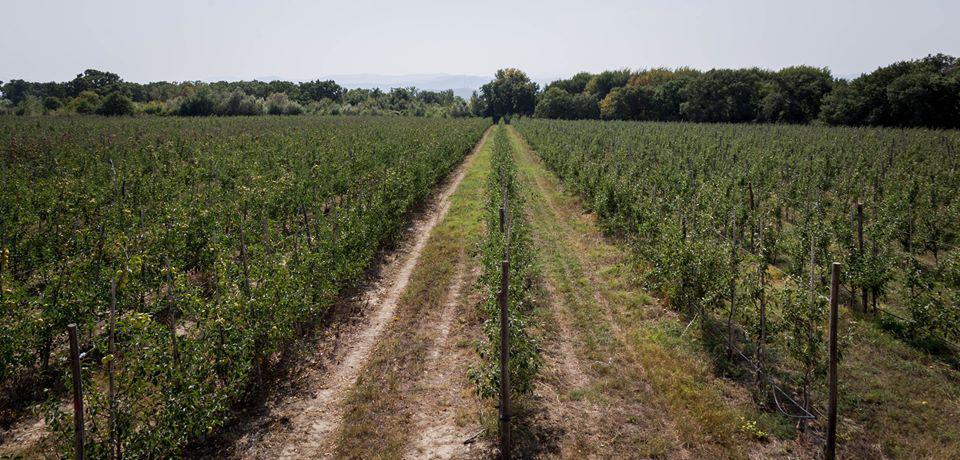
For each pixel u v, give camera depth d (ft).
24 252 38.45
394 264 53.47
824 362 27.37
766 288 34.53
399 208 59.36
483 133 242.78
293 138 121.80
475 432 26.96
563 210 77.92
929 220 49.06
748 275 32.63
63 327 28.76
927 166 78.79
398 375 32.24
